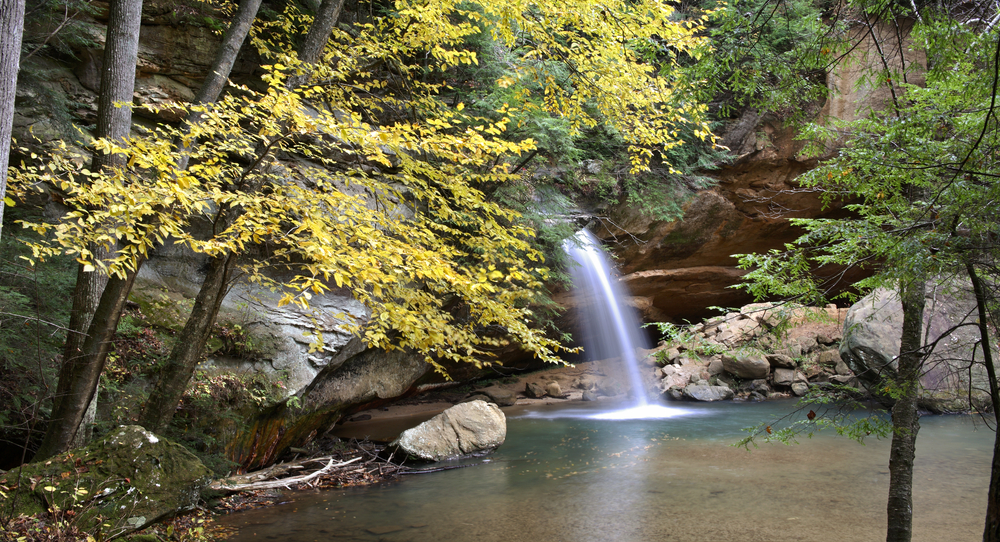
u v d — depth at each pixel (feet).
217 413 27.20
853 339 40.55
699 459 29.53
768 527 19.08
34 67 29.40
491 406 35.35
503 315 20.70
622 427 41.04
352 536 20.07
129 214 14.25
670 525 19.75
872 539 17.61
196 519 21.11
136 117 33.37
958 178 10.39
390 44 32.40
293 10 36.88
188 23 34.91
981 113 10.57
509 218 24.43
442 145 18.62
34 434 22.85
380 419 48.08
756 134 54.80
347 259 15.29
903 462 13.97
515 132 39.60
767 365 53.21
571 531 19.69
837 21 12.41
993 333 13.41
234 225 16.35
